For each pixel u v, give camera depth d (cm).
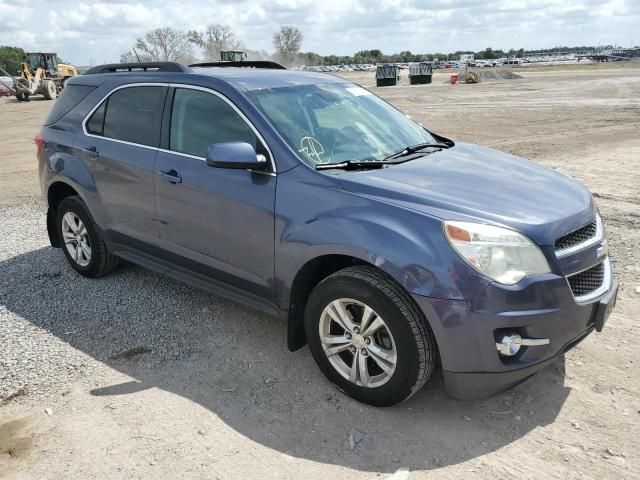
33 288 516
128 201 457
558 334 303
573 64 9912
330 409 337
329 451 302
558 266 302
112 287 515
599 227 346
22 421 329
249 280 385
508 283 290
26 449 306
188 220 411
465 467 288
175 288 511
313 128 390
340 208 329
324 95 433
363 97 465
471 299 290
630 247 588
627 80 3900
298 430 319
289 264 350
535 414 328
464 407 336
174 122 426
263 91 404
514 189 343
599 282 333
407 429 318
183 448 305
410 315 303
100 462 295
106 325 442
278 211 352
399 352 309
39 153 545
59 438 314
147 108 447
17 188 989
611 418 322
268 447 305
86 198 495
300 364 385
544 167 411
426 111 2238
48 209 558
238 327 437
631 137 1383
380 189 327
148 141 442
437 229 300
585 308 312
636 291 482
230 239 386
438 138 470
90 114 495
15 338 423
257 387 360
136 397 350
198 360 391
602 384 354
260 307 386
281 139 365
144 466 292
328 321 344
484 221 301
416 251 298
